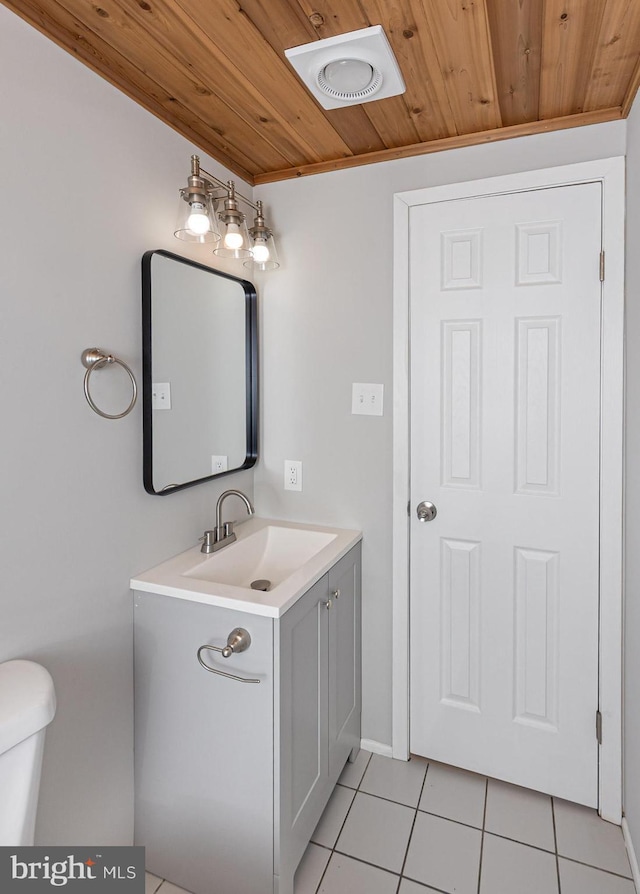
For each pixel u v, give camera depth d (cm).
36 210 120
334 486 205
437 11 116
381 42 123
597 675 173
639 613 147
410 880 151
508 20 119
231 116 164
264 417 216
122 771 151
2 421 115
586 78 143
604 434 166
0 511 115
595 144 163
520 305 175
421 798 181
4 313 114
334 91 141
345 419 202
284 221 207
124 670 151
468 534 187
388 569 198
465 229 180
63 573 131
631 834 158
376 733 205
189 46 129
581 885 149
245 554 189
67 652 133
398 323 189
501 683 186
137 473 155
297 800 149
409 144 183
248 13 117
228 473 196
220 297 190
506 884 150
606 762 171
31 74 118
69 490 132
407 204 186
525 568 180
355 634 198
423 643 196
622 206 160
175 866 152
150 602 151
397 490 193
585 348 168
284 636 138
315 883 150
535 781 183
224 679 141
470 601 188
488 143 175
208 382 184
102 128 138
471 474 185
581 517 172
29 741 104
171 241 165
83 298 134
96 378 139
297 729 148
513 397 178
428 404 189
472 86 147
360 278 196
